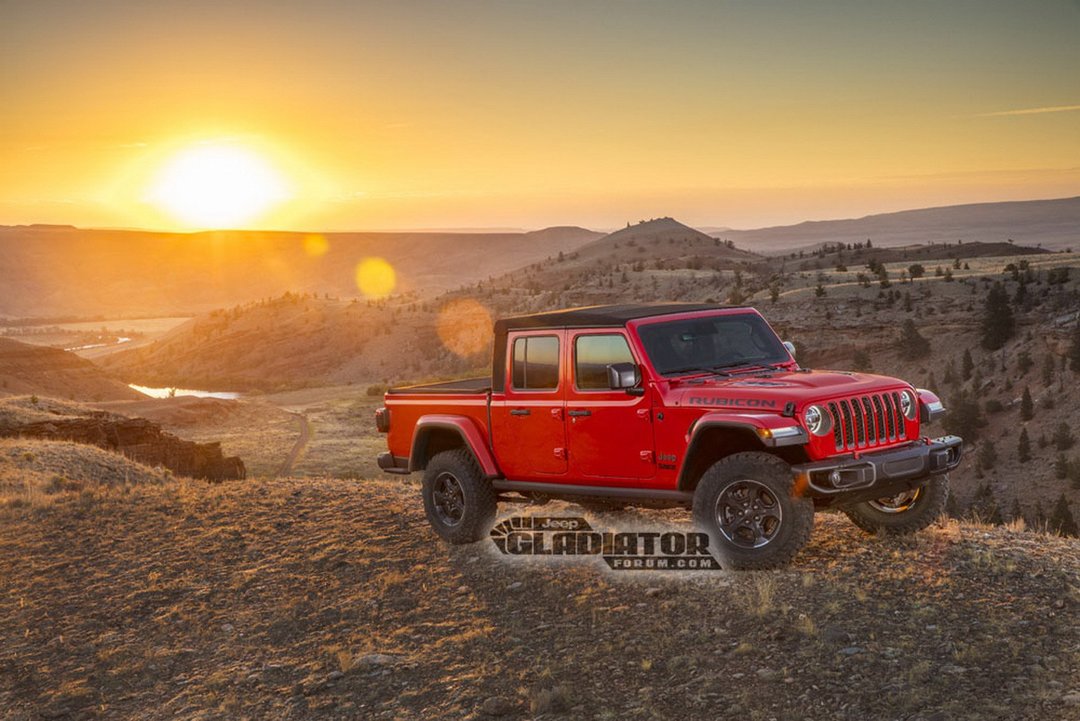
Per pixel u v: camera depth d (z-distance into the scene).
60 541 10.40
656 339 7.39
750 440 6.91
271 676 6.33
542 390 7.94
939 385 183.88
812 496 6.53
